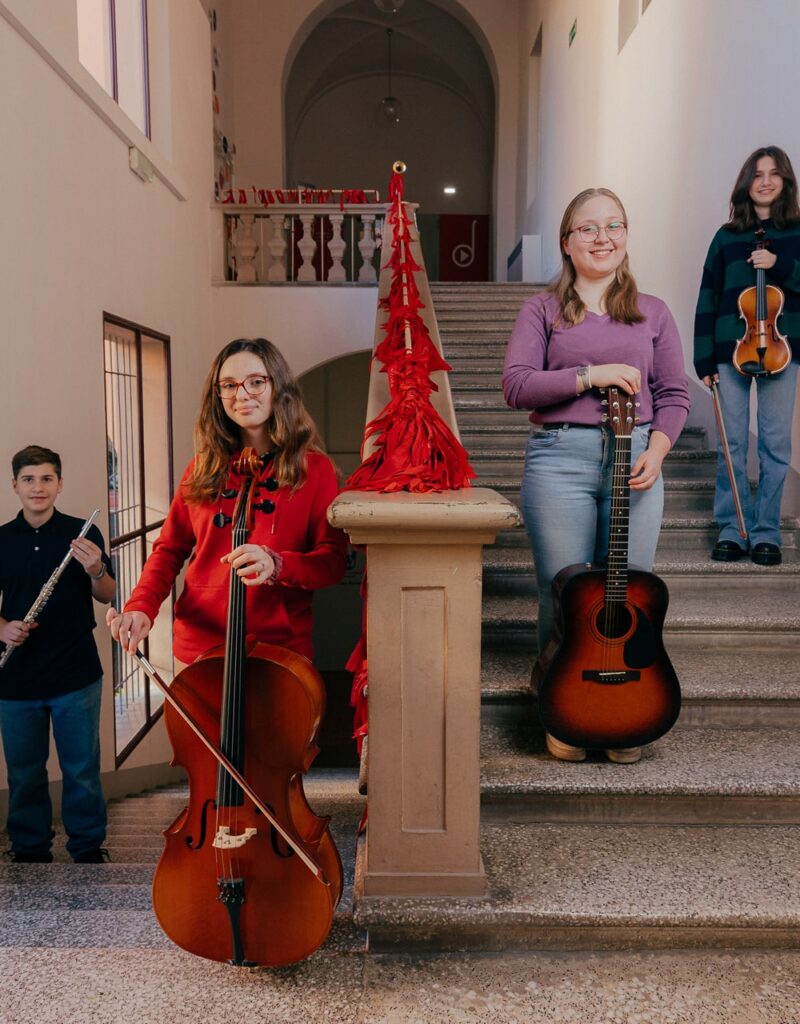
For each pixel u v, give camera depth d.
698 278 4.58
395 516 1.59
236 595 1.57
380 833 1.75
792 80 3.47
